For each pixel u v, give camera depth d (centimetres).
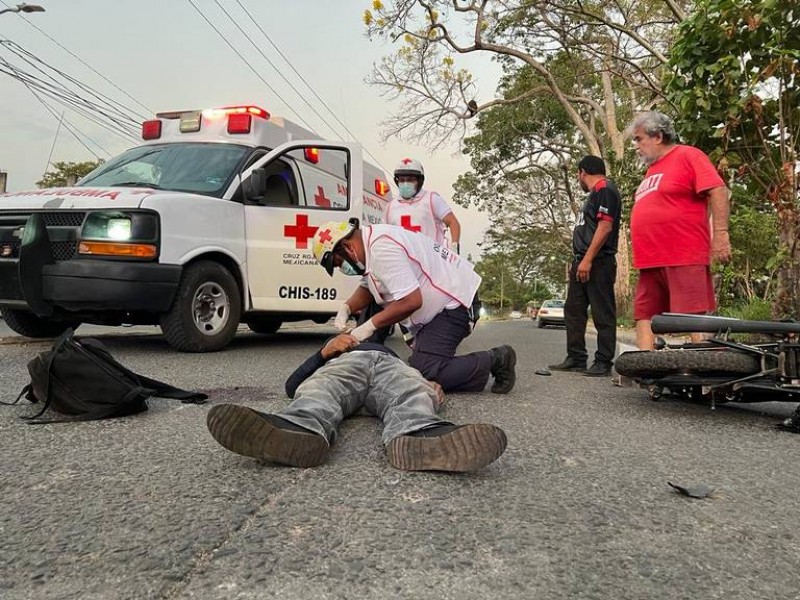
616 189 519
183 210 555
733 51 561
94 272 504
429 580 144
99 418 290
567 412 348
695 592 143
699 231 400
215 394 369
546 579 147
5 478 206
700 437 299
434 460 214
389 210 536
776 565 158
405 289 332
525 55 1947
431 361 374
